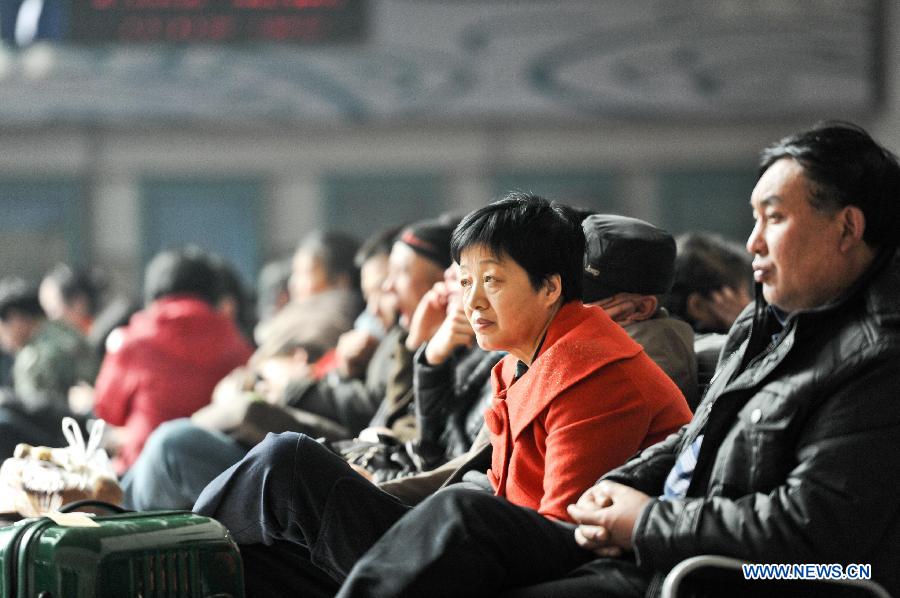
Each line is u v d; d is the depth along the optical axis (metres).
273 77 37.47
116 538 6.36
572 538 6.18
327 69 37.47
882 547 5.62
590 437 6.41
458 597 5.75
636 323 8.02
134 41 37.16
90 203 39.47
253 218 39.81
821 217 5.86
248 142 39.72
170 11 37.22
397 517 6.77
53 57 37.22
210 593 6.57
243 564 7.21
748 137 39.34
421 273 10.23
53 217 39.44
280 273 21.31
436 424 8.71
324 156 39.75
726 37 36.81
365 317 13.50
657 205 39.59
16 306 19.39
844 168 5.82
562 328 6.65
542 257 6.56
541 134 39.59
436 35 37.50
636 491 6.03
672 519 5.75
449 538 5.77
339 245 15.72
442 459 8.70
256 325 19.34
